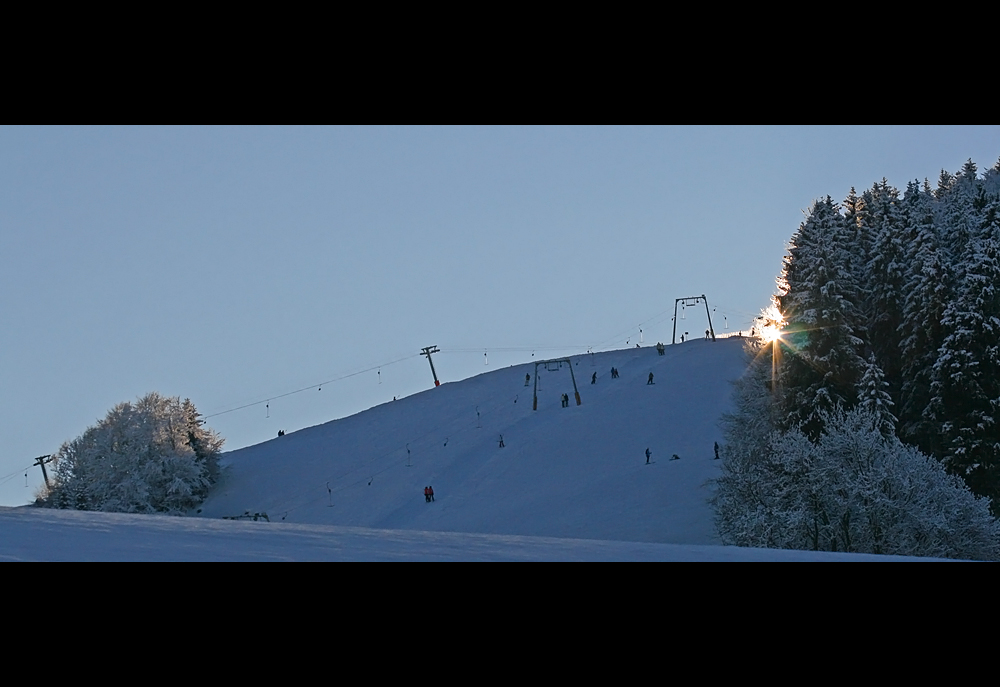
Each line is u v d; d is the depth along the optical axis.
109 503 81.12
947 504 37.22
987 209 54.03
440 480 74.88
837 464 37.94
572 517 56.50
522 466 71.56
